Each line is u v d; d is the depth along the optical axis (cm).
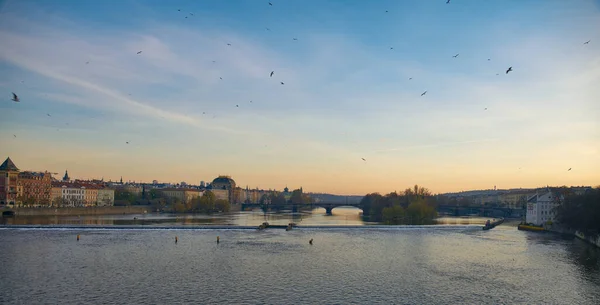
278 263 15025
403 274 13500
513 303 10712
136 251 17325
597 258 16325
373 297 11075
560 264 15150
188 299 10788
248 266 14500
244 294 11238
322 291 11562
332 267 14438
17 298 10756
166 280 12550
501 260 15862
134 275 13112
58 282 12225
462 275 13412
